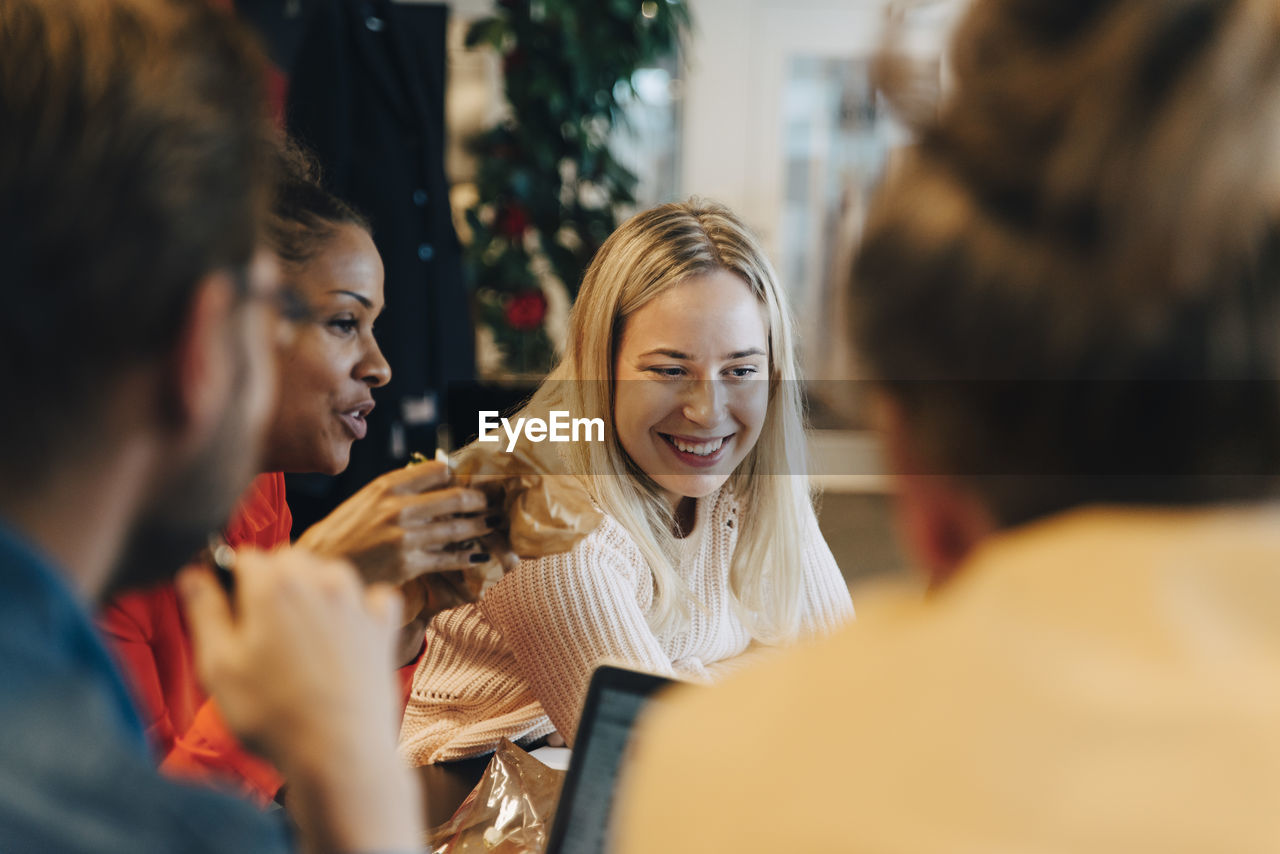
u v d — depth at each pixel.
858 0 4.80
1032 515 0.38
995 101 0.37
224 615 0.50
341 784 0.45
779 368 1.36
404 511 0.77
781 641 1.42
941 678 0.35
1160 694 0.32
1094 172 0.34
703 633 1.35
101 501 0.41
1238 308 0.34
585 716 0.75
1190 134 0.33
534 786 0.95
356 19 2.34
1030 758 0.32
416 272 2.46
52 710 0.37
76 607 0.40
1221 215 0.33
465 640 1.31
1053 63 0.36
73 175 0.38
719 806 0.37
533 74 3.33
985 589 0.37
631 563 1.27
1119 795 0.31
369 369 1.17
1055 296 0.35
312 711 0.46
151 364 0.41
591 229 3.51
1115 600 0.34
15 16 0.40
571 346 1.35
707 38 4.80
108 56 0.40
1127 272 0.34
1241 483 0.35
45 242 0.38
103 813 0.36
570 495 0.81
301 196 1.12
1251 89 0.33
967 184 0.37
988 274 0.36
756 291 1.32
